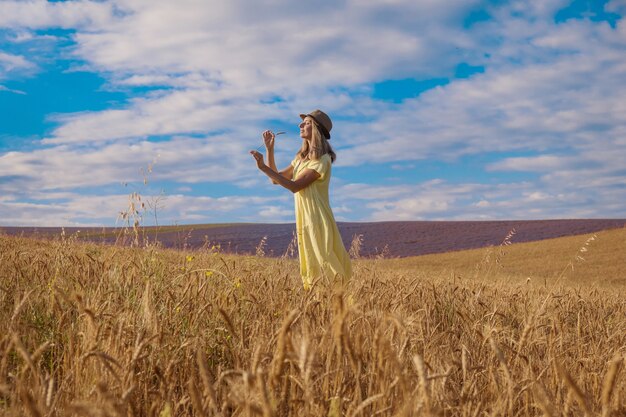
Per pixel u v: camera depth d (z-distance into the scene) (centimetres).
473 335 328
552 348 279
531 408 224
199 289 326
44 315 310
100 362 206
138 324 269
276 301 354
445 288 541
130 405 175
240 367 226
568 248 3050
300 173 477
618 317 538
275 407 162
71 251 473
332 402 185
